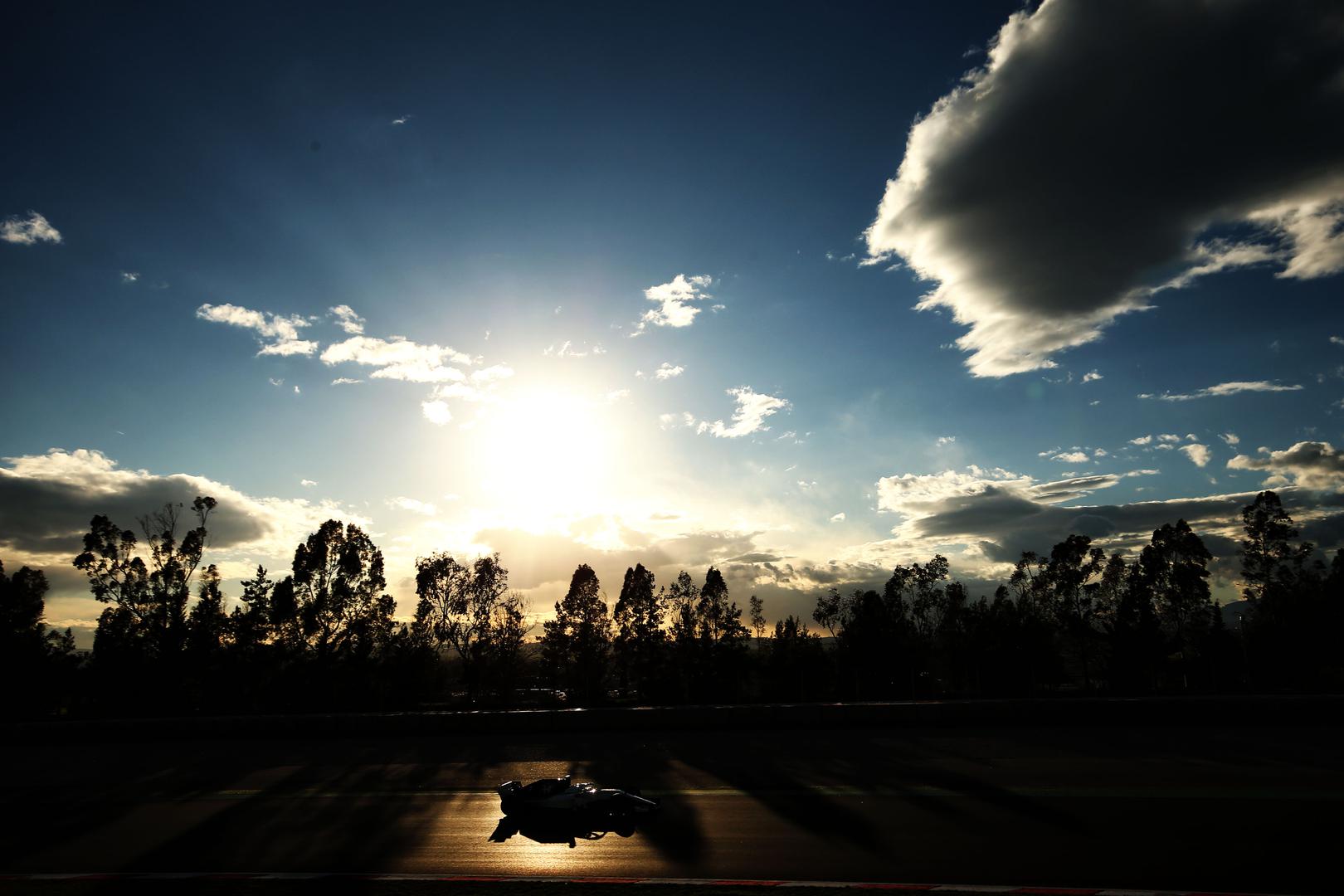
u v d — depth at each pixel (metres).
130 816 25.00
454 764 31.28
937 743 31.75
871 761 28.70
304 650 59.47
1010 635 68.19
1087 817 20.41
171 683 57.53
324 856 20.11
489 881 16.95
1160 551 68.62
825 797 23.62
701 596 66.31
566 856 19.38
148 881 17.67
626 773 28.48
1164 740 30.67
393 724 38.75
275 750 35.91
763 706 37.59
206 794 27.86
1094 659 71.00
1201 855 17.16
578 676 66.56
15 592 59.94
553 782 23.08
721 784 26.06
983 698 63.25
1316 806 20.62
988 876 16.34
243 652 59.44
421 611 61.62
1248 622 66.88
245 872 18.86
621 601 66.62
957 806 22.08
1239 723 34.22
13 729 40.25
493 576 62.59
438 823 22.86
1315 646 62.47
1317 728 32.56
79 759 35.72
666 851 19.30
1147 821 19.89
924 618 74.00
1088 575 69.62
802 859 18.17
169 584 58.47
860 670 66.69
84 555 56.84
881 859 17.84
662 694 62.91
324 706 58.19
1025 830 19.55
